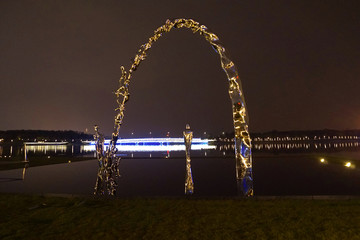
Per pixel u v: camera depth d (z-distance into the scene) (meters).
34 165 16.83
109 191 7.25
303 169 13.34
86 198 6.80
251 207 5.69
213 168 14.56
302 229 4.45
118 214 5.45
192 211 5.52
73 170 14.21
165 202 6.21
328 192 7.97
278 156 21.41
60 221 5.12
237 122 6.89
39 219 5.32
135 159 21.12
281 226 4.60
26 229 4.78
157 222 4.95
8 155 34.88
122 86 7.47
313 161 17.66
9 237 4.43
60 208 5.95
